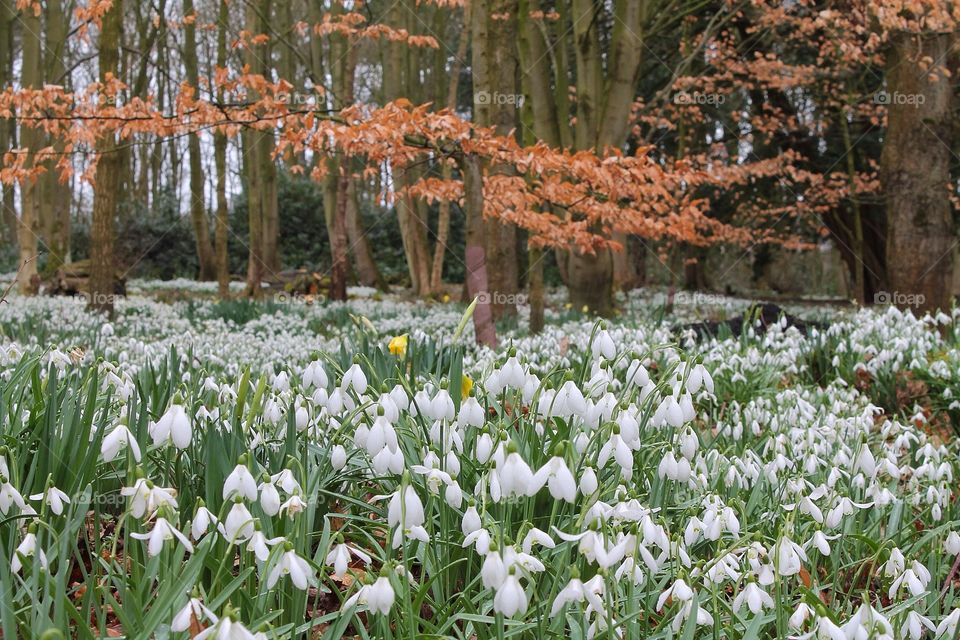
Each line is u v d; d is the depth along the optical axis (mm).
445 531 2576
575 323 11117
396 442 2359
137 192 31750
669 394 2771
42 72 17688
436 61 22672
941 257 12477
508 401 4246
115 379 3318
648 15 14578
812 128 19234
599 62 13797
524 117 14242
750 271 31625
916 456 4246
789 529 2340
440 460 2625
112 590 2725
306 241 30469
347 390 3088
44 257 21859
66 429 2764
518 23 14086
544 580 2650
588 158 8117
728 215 21531
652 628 2631
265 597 2227
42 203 20641
